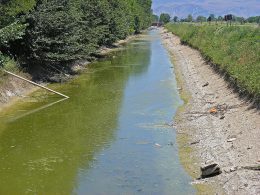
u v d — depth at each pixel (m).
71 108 20.77
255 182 11.34
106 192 11.80
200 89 24.39
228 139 15.07
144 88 25.91
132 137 16.47
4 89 21.89
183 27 77.38
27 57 26.42
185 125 17.88
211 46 34.62
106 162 13.97
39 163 13.98
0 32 21.80
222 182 11.84
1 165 13.83
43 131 17.22
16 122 18.41
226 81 23.12
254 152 13.29
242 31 33.69
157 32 112.19
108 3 49.38
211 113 18.77
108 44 53.25
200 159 14.02
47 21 25.62
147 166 13.61
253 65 20.42
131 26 81.19
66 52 27.56
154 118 19.11
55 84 26.73
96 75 30.70
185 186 12.05
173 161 14.01
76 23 29.36
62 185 12.35
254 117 16.25
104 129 17.47
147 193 11.66
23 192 11.98
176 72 32.25
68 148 15.30
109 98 22.98
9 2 23.39
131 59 41.22
